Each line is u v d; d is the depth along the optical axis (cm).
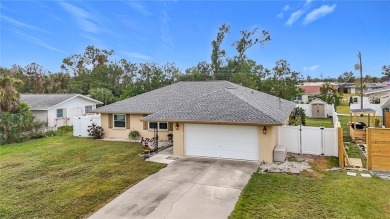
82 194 958
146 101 2189
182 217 767
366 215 761
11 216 803
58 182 1091
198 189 975
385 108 2284
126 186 1030
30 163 1402
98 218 776
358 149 1582
